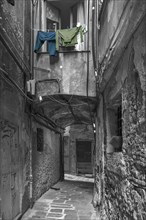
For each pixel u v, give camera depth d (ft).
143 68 8.40
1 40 13.78
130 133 10.19
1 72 13.83
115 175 13.48
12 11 16.90
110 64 13.30
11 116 16.31
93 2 22.20
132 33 9.54
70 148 55.31
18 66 18.54
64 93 22.71
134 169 9.56
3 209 14.29
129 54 10.34
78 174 53.26
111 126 17.07
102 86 17.87
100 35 18.63
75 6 26.48
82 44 24.09
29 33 22.85
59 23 27.02
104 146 18.39
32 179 22.88
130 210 10.02
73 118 38.11
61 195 28.68
